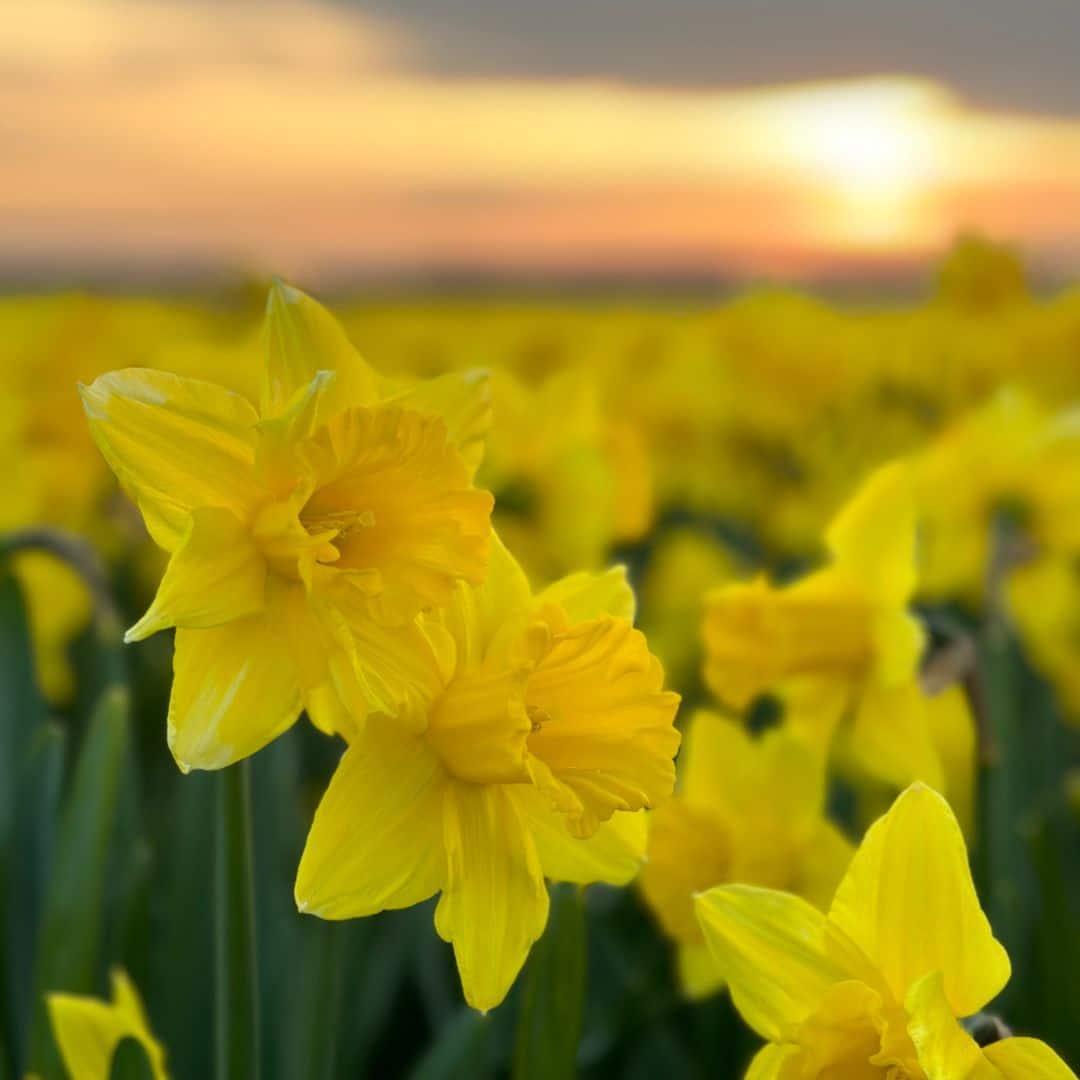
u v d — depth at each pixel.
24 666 0.68
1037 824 0.65
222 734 0.43
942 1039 0.40
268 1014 0.64
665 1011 0.70
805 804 0.58
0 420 1.06
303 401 0.43
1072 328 1.75
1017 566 0.87
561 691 0.46
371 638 0.44
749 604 0.61
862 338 2.01
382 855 0.44
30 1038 0.57
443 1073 0.61
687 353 1.79
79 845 0.57
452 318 3.90
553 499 0.91
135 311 2.50
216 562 0.43
